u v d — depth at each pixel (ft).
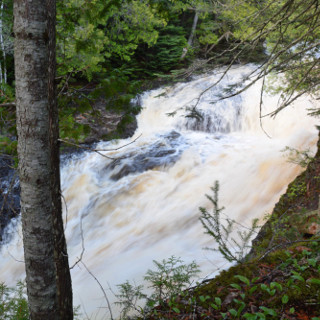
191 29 56.03
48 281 8.49
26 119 7.80
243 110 39.96
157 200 29.35
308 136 33.09
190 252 22.58
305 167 24.57
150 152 35.27
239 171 30.37
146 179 31.73
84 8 13.41
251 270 10.87
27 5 7.45
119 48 33.04
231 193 28.25
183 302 10.25
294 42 10.98
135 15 28.71
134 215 28.50
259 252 12.67
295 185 23.13
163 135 38.93
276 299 9.14
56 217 8.56
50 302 8.59
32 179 8.00
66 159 35.53
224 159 32.42
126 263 23.04
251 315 8.45
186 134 39.50
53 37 8.05
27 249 8.35
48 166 8.15
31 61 7.62
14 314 11.71
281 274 10.19
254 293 9.64
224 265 18.47
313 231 16.69
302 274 9.78
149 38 31.04
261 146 34.17
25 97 7.73
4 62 36.86
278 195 26.61
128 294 11.40
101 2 13.53
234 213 26.13
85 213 30.50
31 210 8.12
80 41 15.19
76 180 33.88
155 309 10.46
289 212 21.53
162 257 22.70
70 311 9.06
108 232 27.68
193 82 45.70
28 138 7.86
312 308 8.61
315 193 21.30
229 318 9.05
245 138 37.70
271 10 17.78
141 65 51.13
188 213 27.07
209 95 42.29
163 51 49.93
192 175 31.40
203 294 10.40
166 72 52.31
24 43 7.56
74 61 18.76
